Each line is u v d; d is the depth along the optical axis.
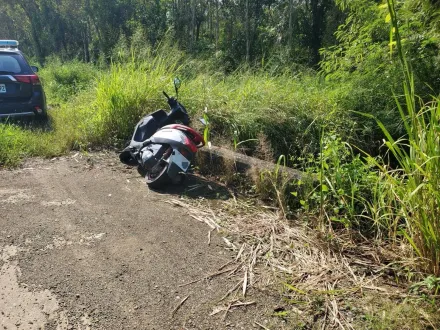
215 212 3.68
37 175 4.59
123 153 5.00
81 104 7.48
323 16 14.75
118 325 2.21
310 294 2.49
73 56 25.16
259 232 3.29
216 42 16.53
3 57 6.83
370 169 3.89
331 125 5.48
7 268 2.70
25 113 6.81
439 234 2.43
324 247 3.03
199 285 2.58
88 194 4.05
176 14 17.38
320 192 3.36
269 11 17.03
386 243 3.04
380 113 5.39
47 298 2.41
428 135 2.47
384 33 5.61
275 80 7.25
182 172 4.14
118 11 19.45
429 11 4.98
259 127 5.56
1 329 2.14
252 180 4.26
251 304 2.41
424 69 5.21
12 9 31.48
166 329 2.20
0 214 3.51
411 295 2.45
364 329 2.18
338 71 6.32
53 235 3.17
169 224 3.41
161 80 6.61
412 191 2.50
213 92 6.51
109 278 2.62
